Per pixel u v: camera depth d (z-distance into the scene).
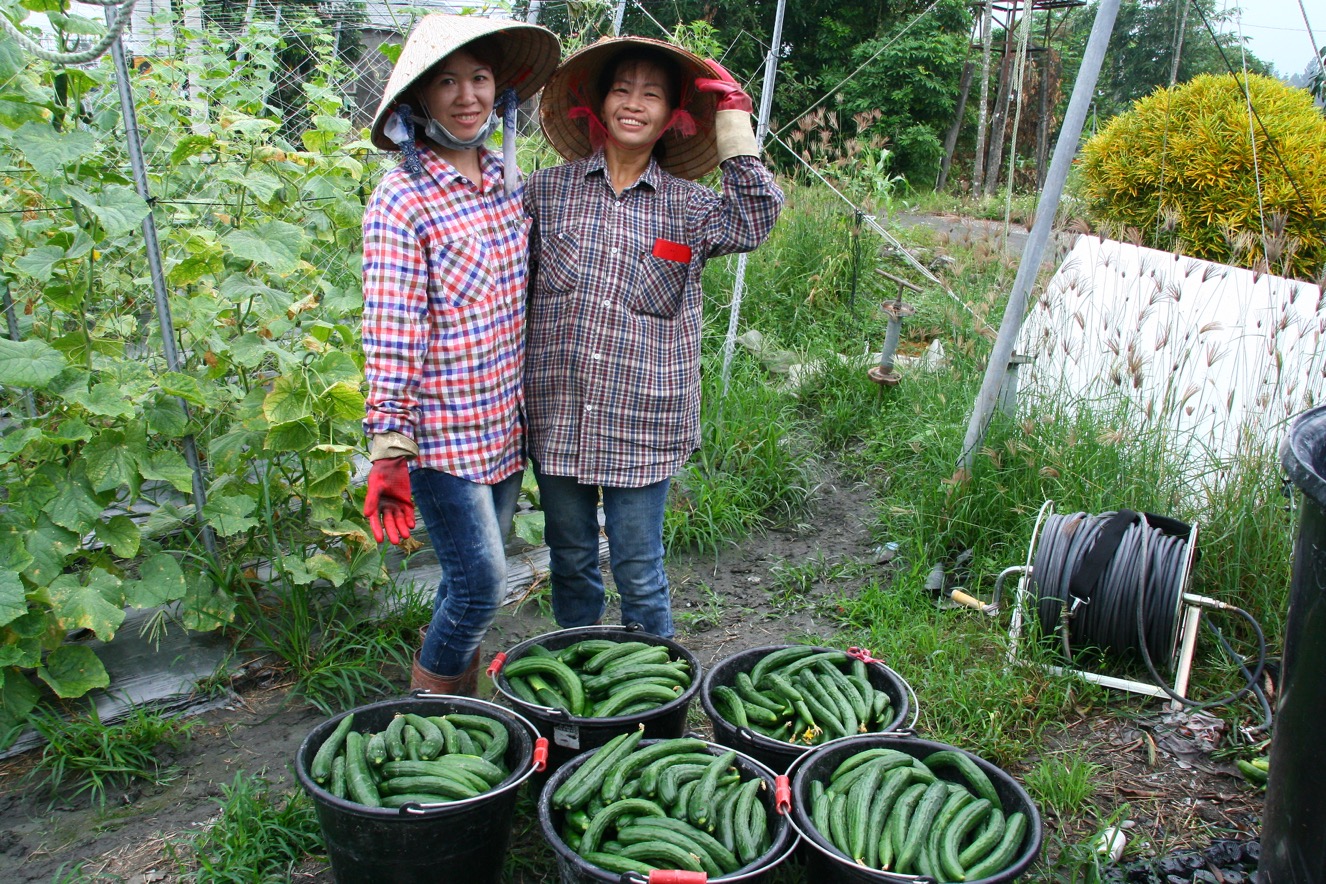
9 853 2.97
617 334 3.14
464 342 2.92
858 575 4.88
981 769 2.68
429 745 2.72
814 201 9.48
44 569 3.44
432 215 2.85
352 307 4.30
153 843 3.02
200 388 3.90
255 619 4.01
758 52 22.97
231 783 3.28
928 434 5.63
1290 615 2.37
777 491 5.58
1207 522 4.49
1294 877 2.30
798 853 2.78
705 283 8.08
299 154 4.44
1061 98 26.48
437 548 3.12
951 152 26.05
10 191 4.30
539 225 3.19
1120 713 3.71
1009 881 2.33
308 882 2.88
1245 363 5.20
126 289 4.26
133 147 3.64
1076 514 4.04
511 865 2.96
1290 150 8.00
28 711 3.38
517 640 4.20
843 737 2.83
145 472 3.68
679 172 3.55
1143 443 4.72
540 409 3.25
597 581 3.58
